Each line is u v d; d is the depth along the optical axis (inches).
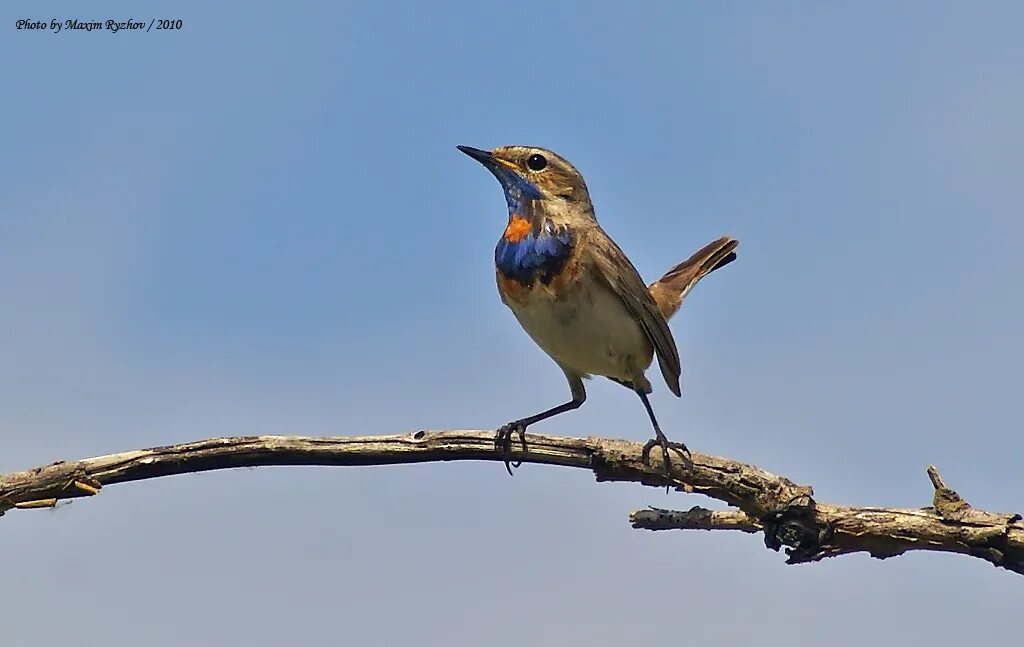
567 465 453.1
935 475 408.8
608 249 544.1
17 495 386.3
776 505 424.8
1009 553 396.2
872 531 411.8
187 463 398.9
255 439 405.4
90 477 390.6
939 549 406.9
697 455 444.5
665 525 457.4
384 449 419.8
